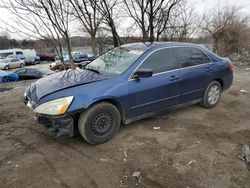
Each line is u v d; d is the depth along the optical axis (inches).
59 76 147.6
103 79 132.1
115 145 131.0
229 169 109.5
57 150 125.9
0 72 482.0
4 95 242.8
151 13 282.0
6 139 138.8
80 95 119.8
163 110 159.0
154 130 150.6
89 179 101.6
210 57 188.4
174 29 409.4
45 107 116.8
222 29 637.3
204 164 113.1
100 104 127.2
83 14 247.3
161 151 124.7
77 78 136.6
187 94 170.4
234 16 646.5
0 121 166.7
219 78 192.9
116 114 135.0
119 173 105.8
